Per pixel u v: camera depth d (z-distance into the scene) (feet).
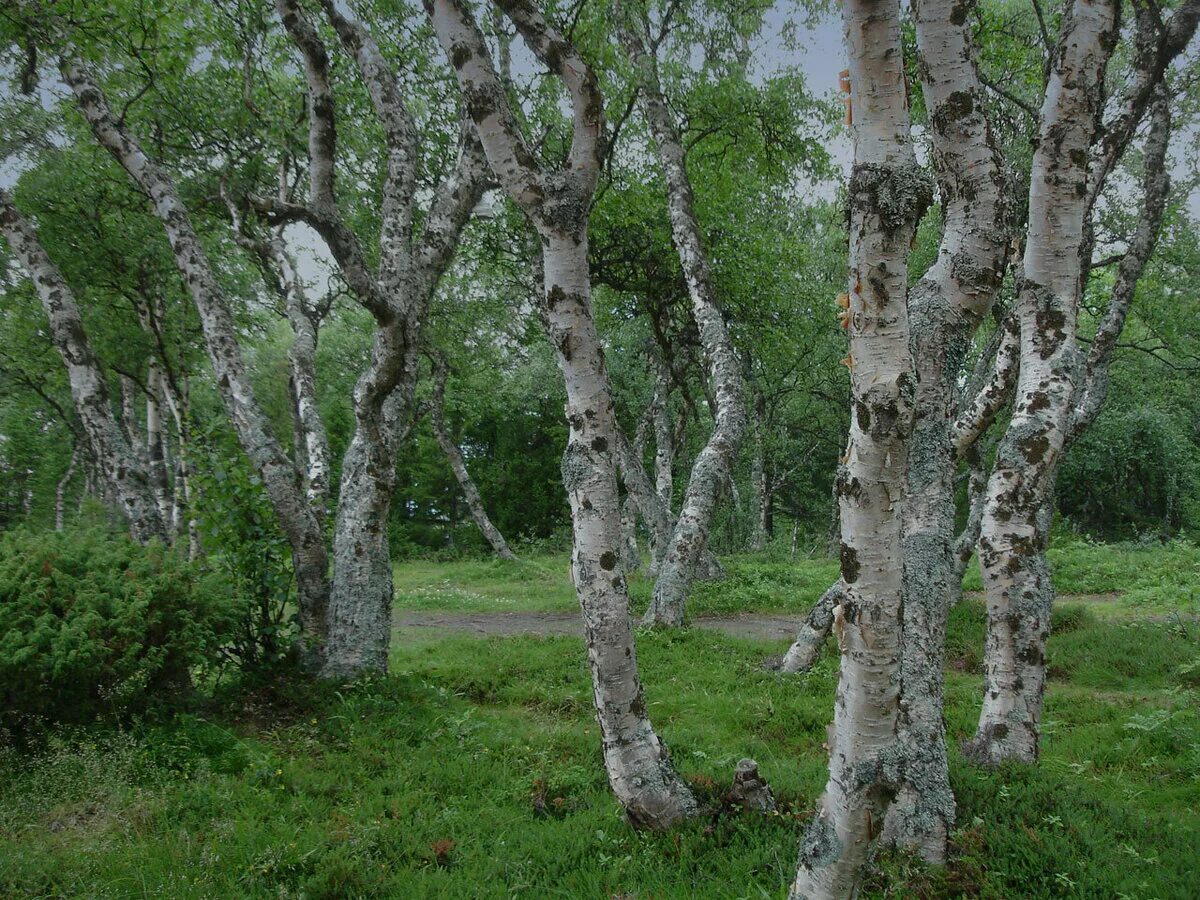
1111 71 36.86
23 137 40.09
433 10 15.42
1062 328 18.02
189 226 26.18
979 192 13.84
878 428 9.46
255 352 82.33
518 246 51.60
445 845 14.70
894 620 9.59
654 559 52.95
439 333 66.80
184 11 31.60
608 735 15.16
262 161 40.63
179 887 13.23
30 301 47.37
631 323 71.82
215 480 25.05
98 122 25.41
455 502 111.45
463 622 44.50
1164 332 50.42
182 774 17.81
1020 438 18.22
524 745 20.30
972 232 13.84
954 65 13.98
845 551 9.82
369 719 21.71
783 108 44.01
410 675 26.48
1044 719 23.98
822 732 22.24
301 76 38.78
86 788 16.78
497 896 13.11
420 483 108.37
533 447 113.50
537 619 45.52
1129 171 42.06
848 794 9.78
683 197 39.47
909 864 12.85
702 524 36.99
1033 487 18.16
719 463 37.65
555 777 17.80
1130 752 20.86
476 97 15.19
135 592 20.26
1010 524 18.28
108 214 44.88
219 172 39.01
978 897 12.17
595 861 14.17
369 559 25.57
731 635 35.86
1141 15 24.18
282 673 24.81
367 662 25.03
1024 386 18.33
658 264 51.26
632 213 46.93
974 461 38.22
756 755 20.11
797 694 25.71
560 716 23.97
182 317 53.21
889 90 9.51
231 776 18.04
